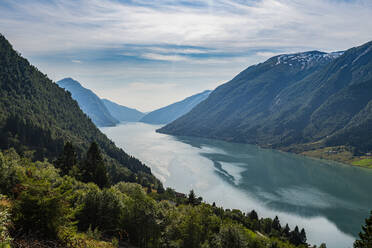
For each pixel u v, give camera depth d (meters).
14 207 17.44
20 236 16.50
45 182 19.06
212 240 50.47
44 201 17.88
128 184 85.31
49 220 17.83
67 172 81.19
